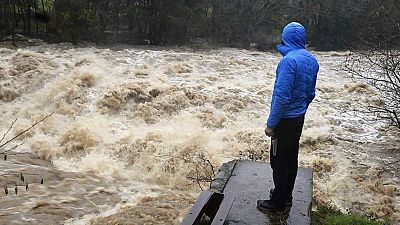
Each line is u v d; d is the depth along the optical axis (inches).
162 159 423.8
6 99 557.6
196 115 512.1
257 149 438.6
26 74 601.3
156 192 376.8
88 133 464.4
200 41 953.5
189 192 380.2
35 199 331.9
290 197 213.6
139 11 882.8
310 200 225.3
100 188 371.6
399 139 454.0
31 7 847.7
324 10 1004.6
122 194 363.9
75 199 341.7
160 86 565.6
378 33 702.5
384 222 301.4
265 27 1025.5
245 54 842.2
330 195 357.1
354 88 590.2
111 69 639.1
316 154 423.5
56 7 810.2
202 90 569.9
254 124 494.9
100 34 841.5
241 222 202.4
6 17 804.0
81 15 805.2
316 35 1031.0
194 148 440.1
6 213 303.6
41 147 443.8
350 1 984.9
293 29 190.2
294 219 206.4
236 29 978.1
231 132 473.4
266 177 253.8
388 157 416.8
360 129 478.0
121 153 439.8
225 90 574.6
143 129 491.8
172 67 663.1
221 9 964.0
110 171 411.5
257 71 690.8
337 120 495.8
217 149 440.1
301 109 189.5
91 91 565.9
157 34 895.1
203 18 951.0
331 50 1008.2
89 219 306.8
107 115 521.0
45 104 549.0
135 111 523.8
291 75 179.9
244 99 547.5
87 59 669.9
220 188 236.8
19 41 781.3
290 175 205.8
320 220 265.3
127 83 571.8
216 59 756.6
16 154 429.1
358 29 962.1
